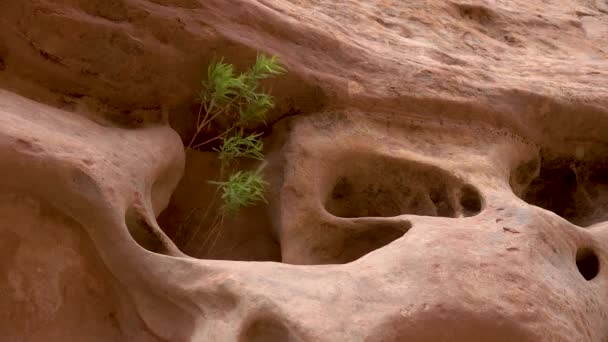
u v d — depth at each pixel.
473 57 4.15
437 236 2.49
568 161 3.83
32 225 2.20
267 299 2.02
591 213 3.77
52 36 2.62
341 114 3.26
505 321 2.20
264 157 3.16
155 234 2.38
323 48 3.30
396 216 2.93
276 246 3.05
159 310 2.24
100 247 2.22
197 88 2.96
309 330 1.95
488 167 3.29
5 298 2.21
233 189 2.77
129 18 2.74
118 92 2.80
